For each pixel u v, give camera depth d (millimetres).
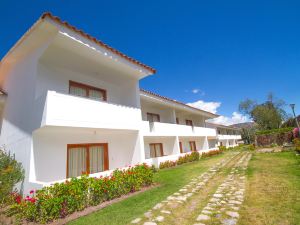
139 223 4414
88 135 9570
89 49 7898
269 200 5211
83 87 10094
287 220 3969
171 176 10398
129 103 11445
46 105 6465
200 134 21500
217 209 4949
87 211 5473
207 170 11828
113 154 10570
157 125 14523
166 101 16234
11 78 9711
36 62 8016
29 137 7156
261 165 11508
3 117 9570
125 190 7047
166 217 4672
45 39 7750
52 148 7926
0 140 9203
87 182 6000
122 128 9359
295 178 7223
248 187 6797
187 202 5727
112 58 8789
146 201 6027
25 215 5086
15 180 6859
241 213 4539
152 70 11102
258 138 28594
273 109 40094
